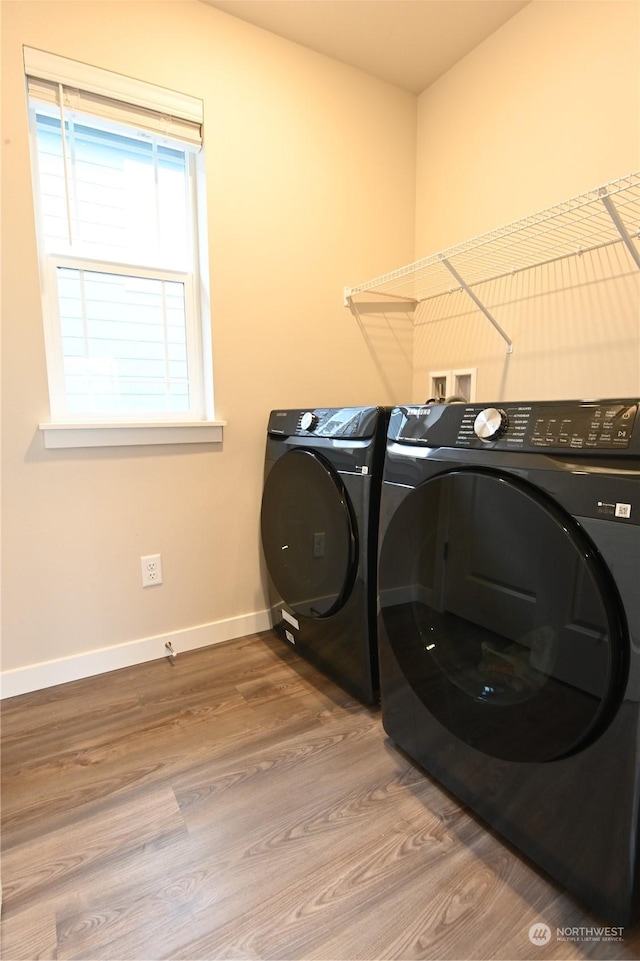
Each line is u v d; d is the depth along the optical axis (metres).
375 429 1.38
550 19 1.67
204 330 1.90
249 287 1.92
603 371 1.61
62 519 1.64
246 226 1.88
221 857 1.03
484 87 1.93
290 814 1.14
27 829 1.10
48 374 1.63
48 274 1.62
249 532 2.03
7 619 1.59
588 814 0.86
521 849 1.01
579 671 0.83
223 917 0.91
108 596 1.76
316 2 1.71
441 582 1.11
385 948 0.86
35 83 1.47
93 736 1.41
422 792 1.21
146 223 1.79
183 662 1.84
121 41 1.57
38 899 0.94
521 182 1.82
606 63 1.52
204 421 1.86
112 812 1.15
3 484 1.54
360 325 2.22
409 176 2.28
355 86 2.08
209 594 1.97
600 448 0.80
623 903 0.83
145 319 1.82
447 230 2.15
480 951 0.85
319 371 2.13
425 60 2.03
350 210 2.13
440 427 1.10
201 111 1.73
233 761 1.31
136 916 0.91
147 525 1.80
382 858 1.03
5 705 1.56
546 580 0.88
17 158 1.46
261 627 2.11
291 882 0.98
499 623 0.98
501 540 0.95
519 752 0.98
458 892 0.95
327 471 1.53
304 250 2.03
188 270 1.88
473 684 1.06
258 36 1.82
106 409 1.78
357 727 1.46
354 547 1.46
